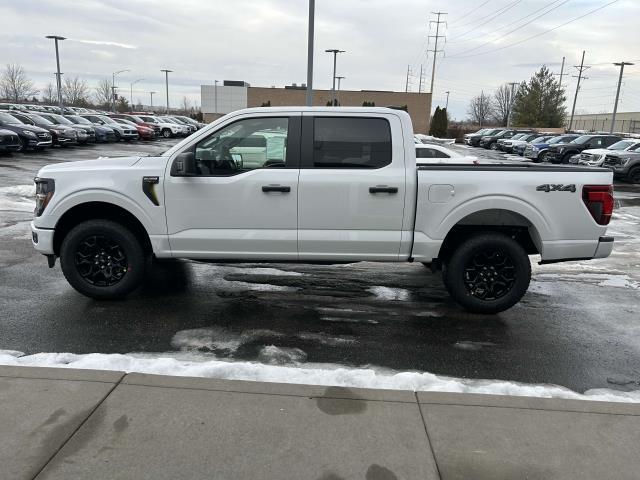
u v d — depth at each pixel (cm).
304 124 488
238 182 488
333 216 491
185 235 500
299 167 490
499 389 367
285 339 455
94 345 430
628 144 2081
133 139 3412
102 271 524
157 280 616
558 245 499
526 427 314
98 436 294
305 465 276
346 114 487
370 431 306
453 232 518
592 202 493
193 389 343
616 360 432
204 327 475
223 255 507
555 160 2575
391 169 487
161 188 492
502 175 488
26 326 466
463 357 430
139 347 429
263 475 268
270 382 357
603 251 505
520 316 529
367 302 558
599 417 326
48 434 294
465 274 511
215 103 7100
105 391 337
